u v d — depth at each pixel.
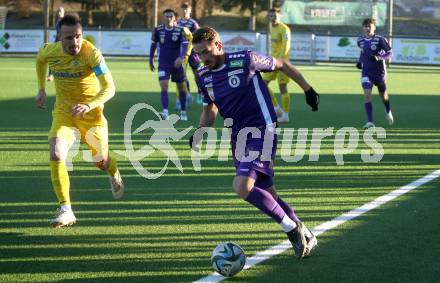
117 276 6.36
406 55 42.81
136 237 7.58
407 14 63.12
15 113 17.80
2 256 6.91
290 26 61.25
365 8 52.81
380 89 16.69
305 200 9.30
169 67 17.17
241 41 43.78
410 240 7.54
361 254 7.05
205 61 6.66
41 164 11.50
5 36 45.62
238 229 7.90
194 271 6.51
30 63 37.28
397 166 11.74
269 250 7.16
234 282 6.21
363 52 16.48
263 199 6.56
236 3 65.12
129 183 10.26
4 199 9.19
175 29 16.97
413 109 20.67
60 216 7.64
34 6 68.62
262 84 6.81
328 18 53.19
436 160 12.34
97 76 7.93
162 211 8.67
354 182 10.44
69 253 7.02
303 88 6.83
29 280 6.24
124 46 45.75
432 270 6.58
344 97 23.88
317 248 7.24
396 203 9.17
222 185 10.16
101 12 68.81
